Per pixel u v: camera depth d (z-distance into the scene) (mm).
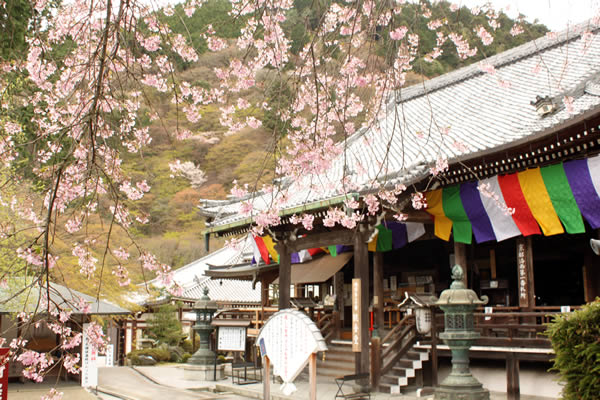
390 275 18500
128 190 5902
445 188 12859
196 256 40062
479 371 12852
